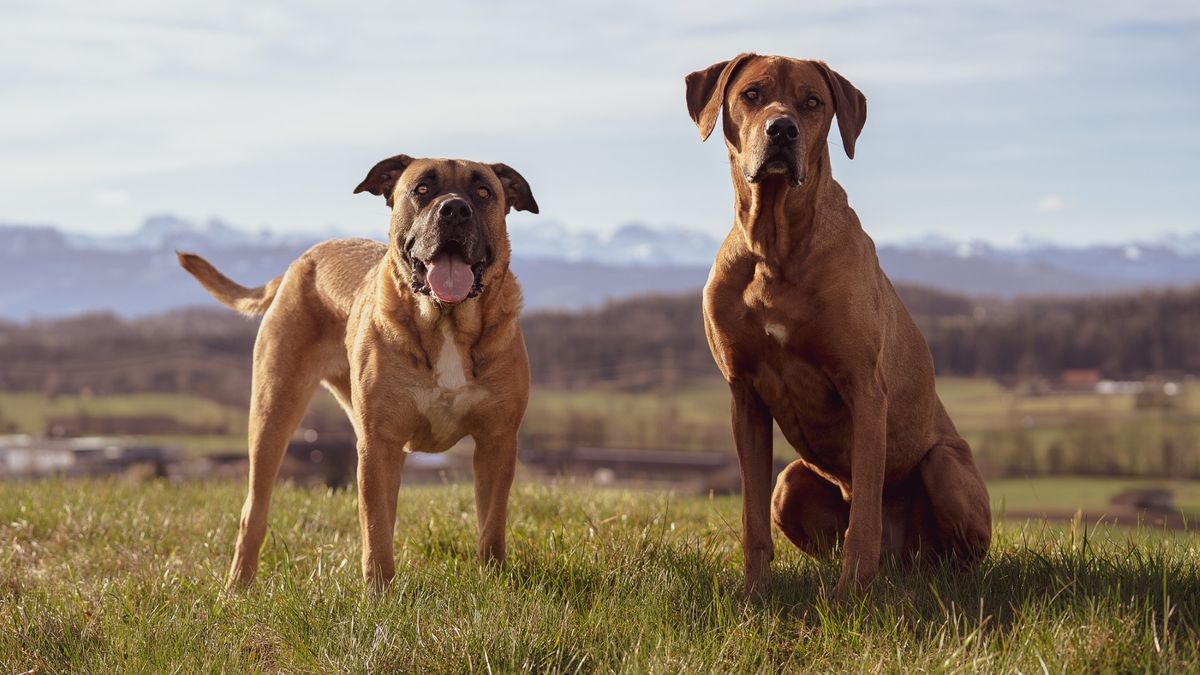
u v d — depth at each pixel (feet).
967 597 16.14
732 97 18.38
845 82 18.92
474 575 17.26
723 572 18.66
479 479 19.58
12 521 24.91
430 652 14.06
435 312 18.31
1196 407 257.14
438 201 18.22
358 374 18.72
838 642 14.21
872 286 18.06
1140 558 16.90
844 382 17.84
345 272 21.17
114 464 85.30
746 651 13.98
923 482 19.48
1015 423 224.53
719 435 233.35
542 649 14.06
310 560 20.83
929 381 20.03
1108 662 12.65
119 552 22.47
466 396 18.67
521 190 20.89
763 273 17.72
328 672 13.85
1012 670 12.53
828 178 18.21
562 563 18.49
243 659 14.67
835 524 20.75
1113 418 241.76
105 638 15.21
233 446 176.14
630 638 14.42
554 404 273.75
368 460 18.43
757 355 18.31
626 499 28.58
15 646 14.98
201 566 21.06
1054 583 16.08
